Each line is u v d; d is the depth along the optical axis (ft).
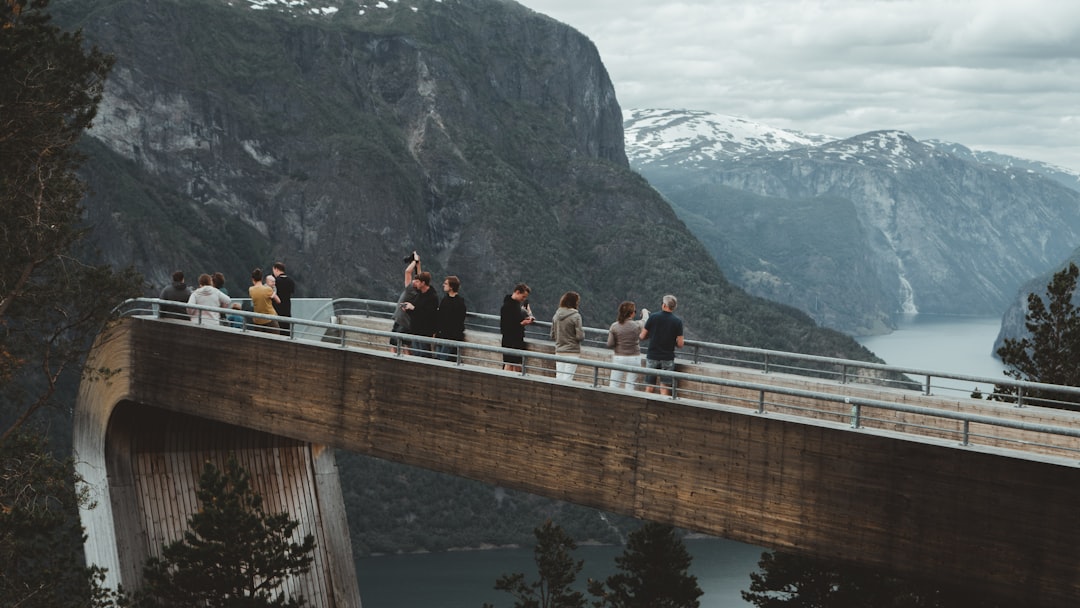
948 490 43.16
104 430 86.53
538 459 56.59
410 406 62.54
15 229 88.02
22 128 84.53
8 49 79.20
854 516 45.73
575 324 59.88
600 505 54.13
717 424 49.90
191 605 88.33
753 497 48.75
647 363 57.26
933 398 52.90
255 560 87.30
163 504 89.10
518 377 57.41
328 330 89.86
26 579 79.97
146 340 80.74
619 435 53.42
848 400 45.14
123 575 85.71
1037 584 40.91
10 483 84.33
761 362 59.52
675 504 51.42
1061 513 40.29
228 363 73.77
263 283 81.97
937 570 43.50
